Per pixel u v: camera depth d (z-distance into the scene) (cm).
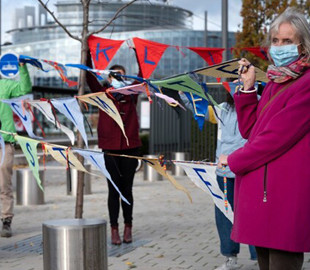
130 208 734
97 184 1458
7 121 764
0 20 2458
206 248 705
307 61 320
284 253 320
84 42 698
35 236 783
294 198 312
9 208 786
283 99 320
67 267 454
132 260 642
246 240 321
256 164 321
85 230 455
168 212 997
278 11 1588
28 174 1091
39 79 4341
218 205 413
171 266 614
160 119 1906
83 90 700
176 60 5631
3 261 640
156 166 425
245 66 351
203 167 409
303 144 315
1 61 651
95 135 3325
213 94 1612
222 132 579
